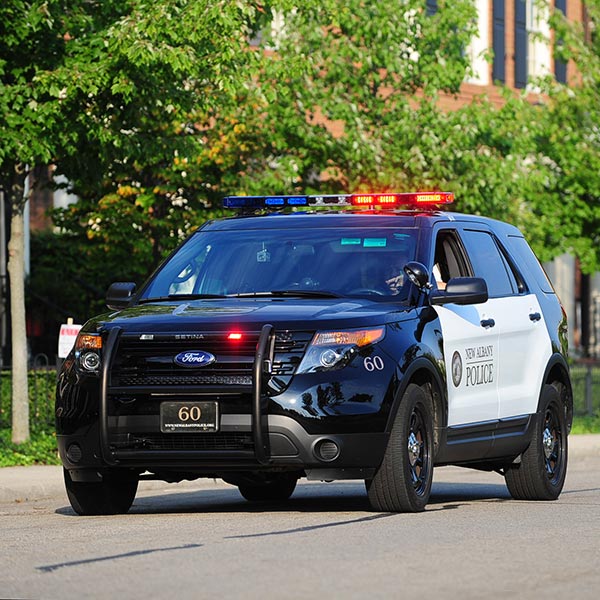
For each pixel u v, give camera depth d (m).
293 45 47.94
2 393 39.69
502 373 24.06
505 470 25.23
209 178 47.31
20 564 16.25
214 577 14.86
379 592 13.89
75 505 22.12
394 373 20.45
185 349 20.28
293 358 20.12
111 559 16.33
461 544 17.52
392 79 50.84
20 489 28.11
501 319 24.16
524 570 15.49
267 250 22.83
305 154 48.59
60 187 39.66
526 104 52.94
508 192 51.22
